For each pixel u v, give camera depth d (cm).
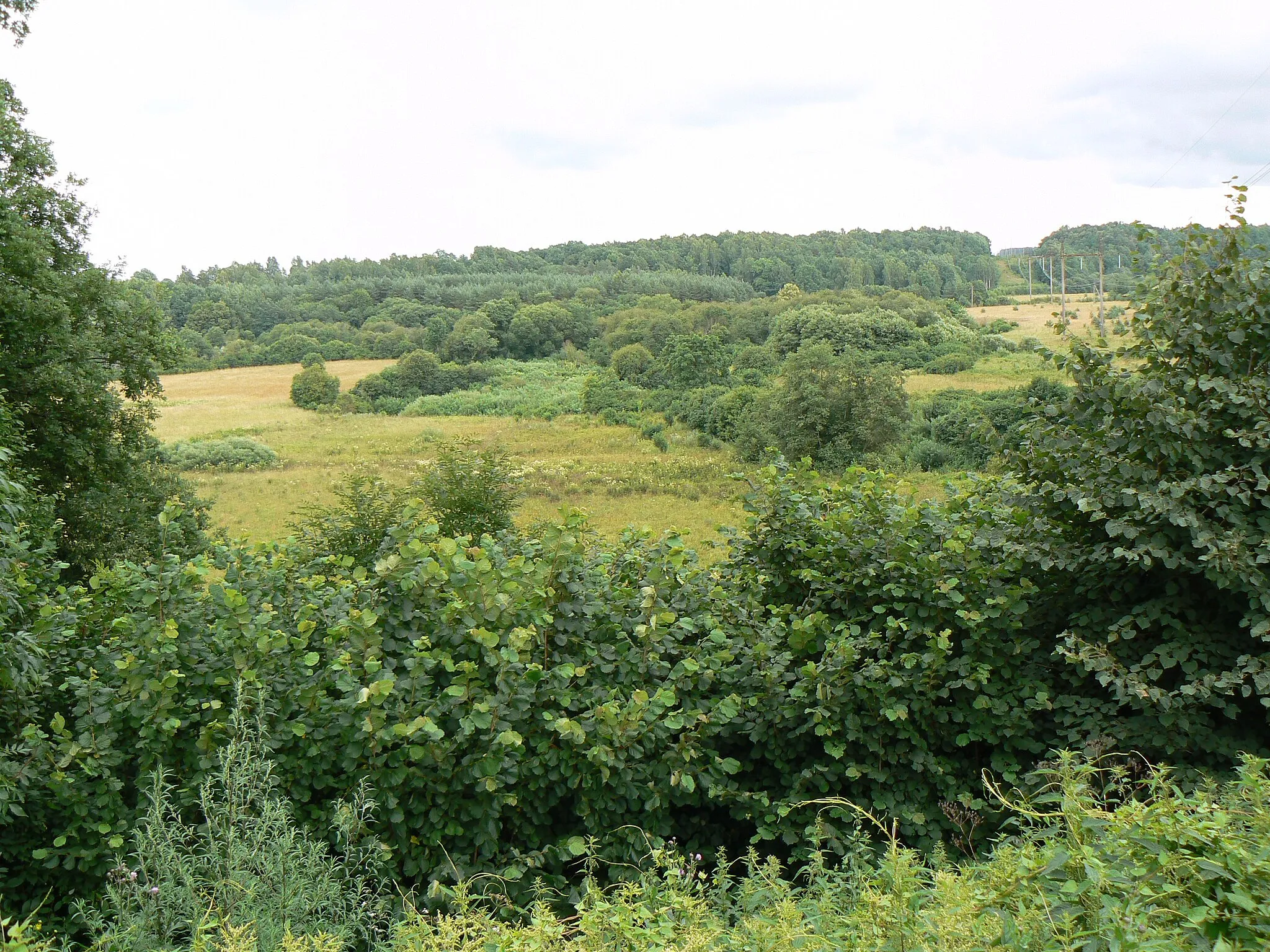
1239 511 442
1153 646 462
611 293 14638
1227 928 217
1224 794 341
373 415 8238
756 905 318
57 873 394
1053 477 505
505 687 399
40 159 1895
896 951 241
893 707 441
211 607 454
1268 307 470
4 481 445
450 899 350
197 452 5059
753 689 462
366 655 409
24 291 1694
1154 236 527
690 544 2269
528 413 7806
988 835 440
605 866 417
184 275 16062
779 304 10844
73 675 448
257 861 330
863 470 588
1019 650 463
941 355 8425
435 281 15788
